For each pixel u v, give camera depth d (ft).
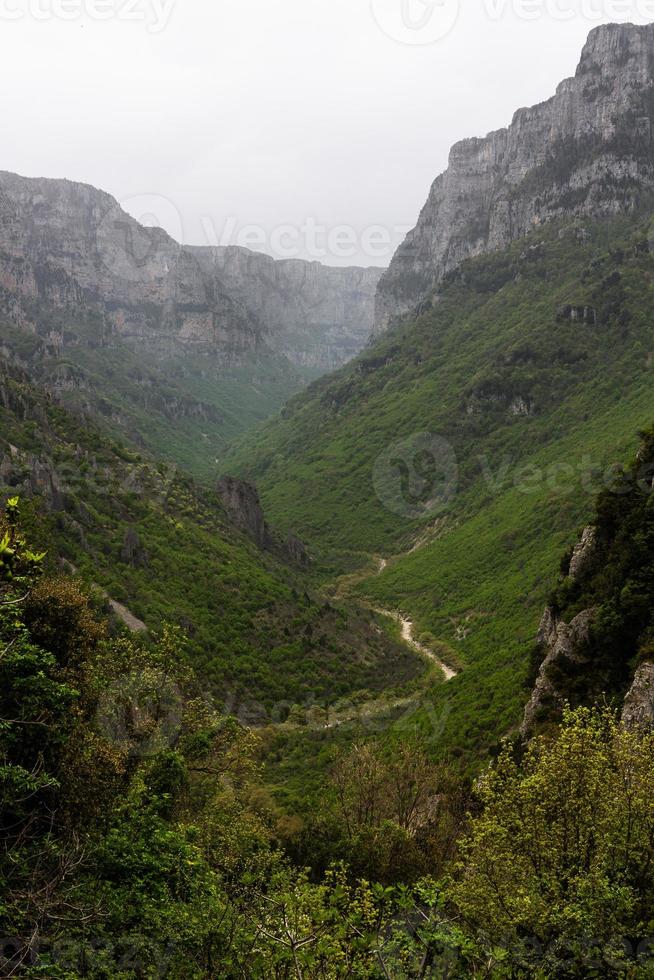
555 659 102.06
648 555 97.71
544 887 46.34
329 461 592.60
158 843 52.60
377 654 234.99
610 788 48.44
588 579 112.37
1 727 42.91
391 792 100.37
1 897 39.01
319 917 43.24
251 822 77.56
